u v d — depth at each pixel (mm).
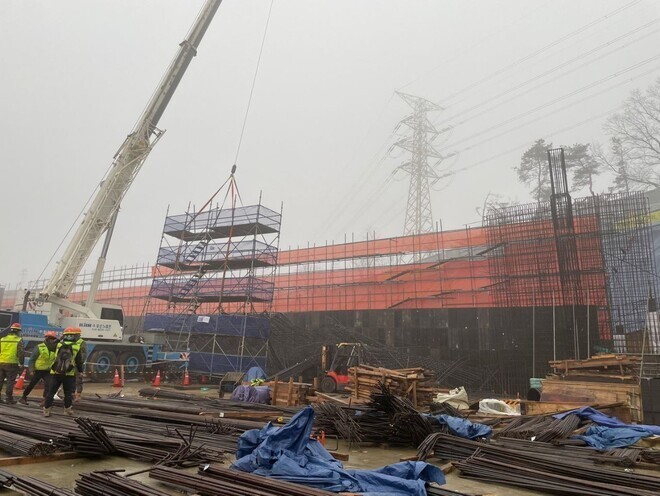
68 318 20281
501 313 22969
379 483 5664
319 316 28266
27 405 12016
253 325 24047
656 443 9211
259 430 6957
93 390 18391
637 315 20531
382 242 30938
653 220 24438
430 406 12438
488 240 25453
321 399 13633
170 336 25688
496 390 21906
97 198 20234
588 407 11383
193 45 21422
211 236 27859
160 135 21203
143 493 5105
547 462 7141
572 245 22125
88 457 7344
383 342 25875
